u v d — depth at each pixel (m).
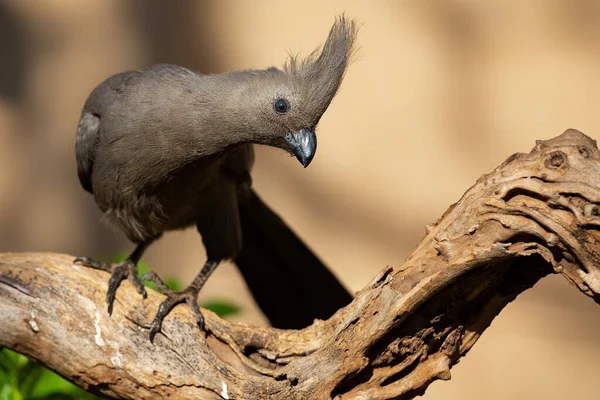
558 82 16.05
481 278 7.09
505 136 16.08
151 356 7.76
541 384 15.70
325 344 7.47
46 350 7.84
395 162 16.16
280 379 7.55
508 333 15.95
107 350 7.78
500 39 16.19
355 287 15.98
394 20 16.17
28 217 16.11
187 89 9.05
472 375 15.77
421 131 16.09
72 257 8.28
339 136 16.14
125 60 16.19
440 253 7.00
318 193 16.17
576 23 16.08
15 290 7.83
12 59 16.23
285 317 11.12
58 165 16.17
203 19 16.14
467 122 16.12
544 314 16.00
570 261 6.64
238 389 7.62
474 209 6.83
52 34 16.27
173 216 10.16
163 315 7.86
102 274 8.20
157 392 7.75
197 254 16.03
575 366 15.73
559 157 6.51
